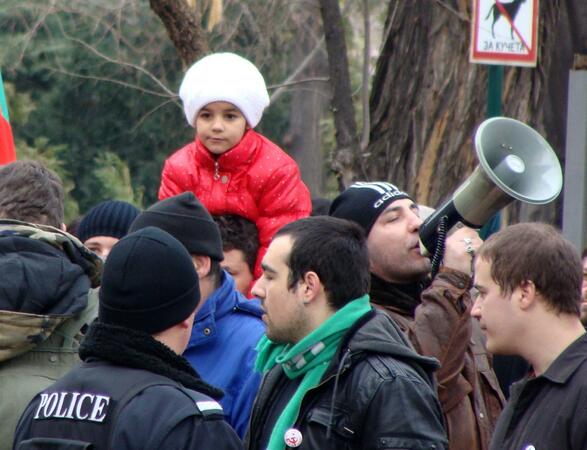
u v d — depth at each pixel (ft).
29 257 43.68
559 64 85.25
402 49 87.30
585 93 66.18
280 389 40.55
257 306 46.78
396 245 48.16
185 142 187.11
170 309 35.78
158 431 33.65
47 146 188.03
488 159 45.44
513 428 37.55
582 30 84.07
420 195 85.40
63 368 43.93
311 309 39.37
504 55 65.92
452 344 44.83
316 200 67.51
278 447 38.32
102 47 160.35
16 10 146.82
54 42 156.35
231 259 54.70
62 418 34.88
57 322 43.42
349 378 38.04
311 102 202.69
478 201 44.75
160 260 35.76
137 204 189.26
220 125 58.95
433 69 85.40
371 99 89.66
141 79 167.12
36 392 43.04
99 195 189.26
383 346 38.29
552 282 37.42
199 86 59.31
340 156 90.89
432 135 85.25
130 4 144.56
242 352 45.39
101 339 35.58
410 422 36.91
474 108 84.23
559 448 36.19
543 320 37.55
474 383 46.70
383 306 48.34
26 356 43.68
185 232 44.52
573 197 66.33
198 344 45.34
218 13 104.22
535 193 45.32
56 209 47.26
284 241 39.75
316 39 168.04
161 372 35.22
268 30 143.33
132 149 189.47
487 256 38.40
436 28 85.40
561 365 37.01
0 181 46.60
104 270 36.14
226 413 45.03
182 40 93.66
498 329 38.11
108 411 34.27
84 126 186.80
